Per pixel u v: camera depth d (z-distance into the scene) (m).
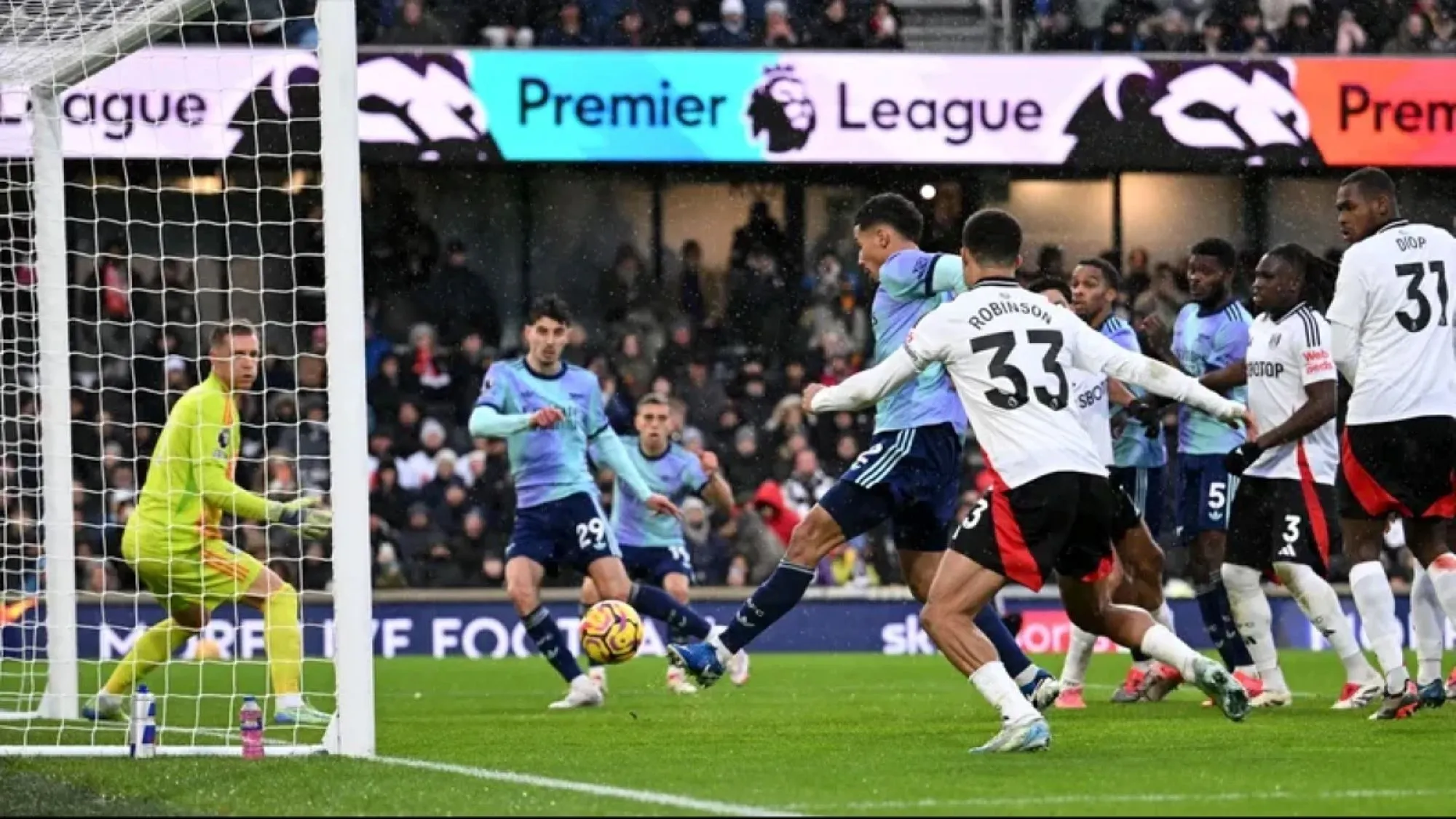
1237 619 21.42
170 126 37.84
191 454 20.33
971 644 15.12
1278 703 21.56
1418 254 18.47
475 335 46.66
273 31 39.56
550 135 40.47
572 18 45.03
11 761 16.00
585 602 26.81
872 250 18.31
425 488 42.72
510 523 43.16
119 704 21.31
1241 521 21.11
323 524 20.53
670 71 40.62
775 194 48.44
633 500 28.16
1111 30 45.84
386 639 39.47
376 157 40.16
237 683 29.81
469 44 44.72
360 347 16.34
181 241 45.62
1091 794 12.50
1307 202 49.47
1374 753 15.32
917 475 17.84
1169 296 47.88
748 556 42.50
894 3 46.28
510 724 20.56
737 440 45.38
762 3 45.72
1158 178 49.00
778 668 33.66
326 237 16.33
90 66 21.97
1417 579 20.45
